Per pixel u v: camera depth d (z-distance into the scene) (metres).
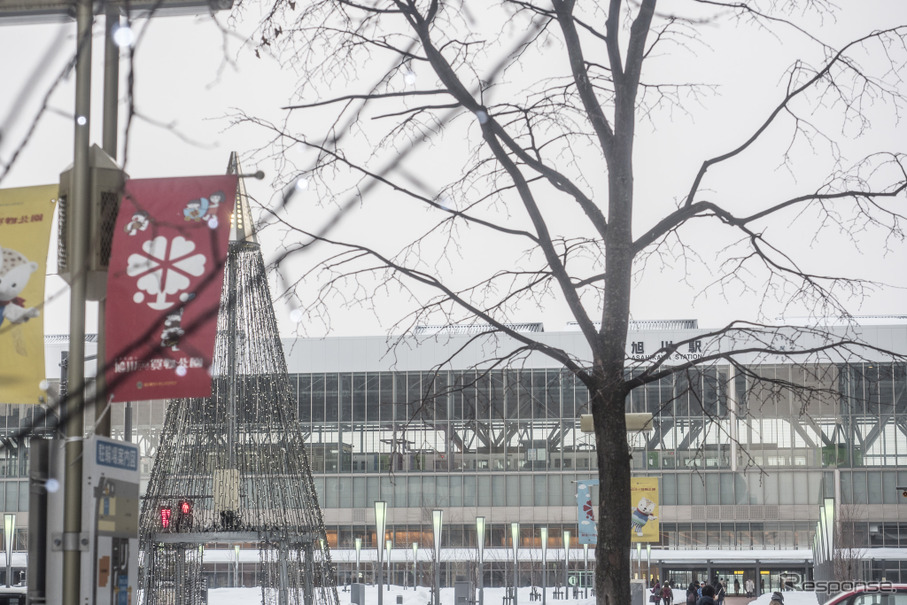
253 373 21.23
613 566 12.61
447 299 13.48
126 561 8.91
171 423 21.69
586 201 13.25
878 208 13.31
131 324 8.64
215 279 8.66
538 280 13.78
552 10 13.20
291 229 12.09
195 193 8.84
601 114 13.03
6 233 9.20
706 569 104.19
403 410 107.00
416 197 12.22
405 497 107.25
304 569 21.89
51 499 8.30
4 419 98.56
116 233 8.73
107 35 9.95
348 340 108.25
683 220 13.43
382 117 12.55
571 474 105.88
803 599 67.56
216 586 99.56
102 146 9.97
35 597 8.21
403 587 99.56
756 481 104.88
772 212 13.35
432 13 12.16
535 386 103.88
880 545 102.50
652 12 13.07
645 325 104.69
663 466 106.12
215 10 10.47
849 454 103.50
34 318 9.05
